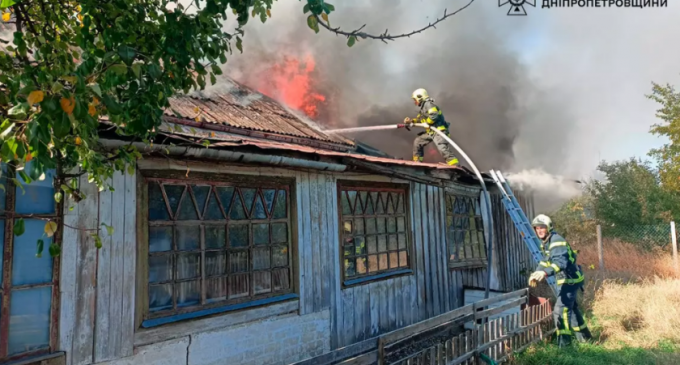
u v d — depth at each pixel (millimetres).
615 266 11664
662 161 15086
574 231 17344
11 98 1597
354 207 5664
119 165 2359
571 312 5758
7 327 2840
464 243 7812
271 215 4609
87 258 3174
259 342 4273
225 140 3727
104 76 1815
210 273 4004
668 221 14680
